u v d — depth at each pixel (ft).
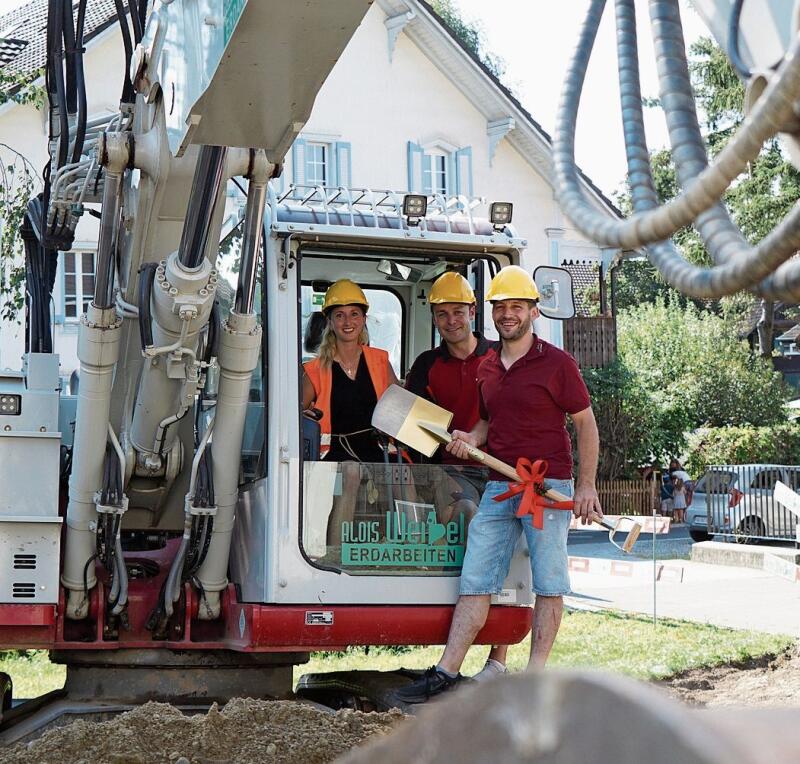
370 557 17.12
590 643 30.68
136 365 17.06
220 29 10.18
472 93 85.81
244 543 17.60
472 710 2.27
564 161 6.31
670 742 2.05
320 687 19.44
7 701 18.62
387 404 17.80
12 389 16.67
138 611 17.39
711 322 114.32
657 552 61.00
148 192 15.26
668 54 5.81
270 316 16.97
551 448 17.52
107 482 16.47
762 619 35.27
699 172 5.59
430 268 20.38
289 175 81.71
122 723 14.08
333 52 10.08
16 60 73.31
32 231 22.49
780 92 4.25
